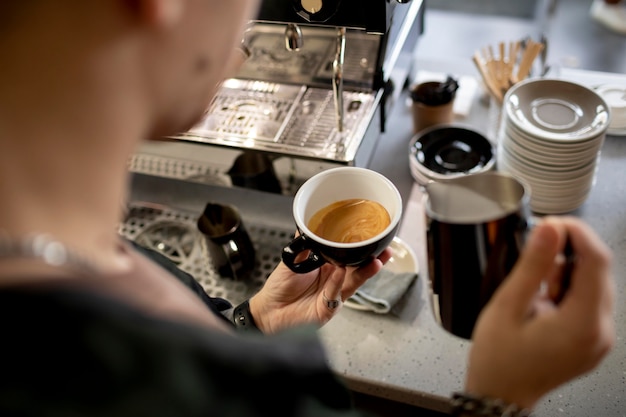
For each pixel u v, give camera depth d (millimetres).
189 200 1199
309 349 349
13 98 277
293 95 1097
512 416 430
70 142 292
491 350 439
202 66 345
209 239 977
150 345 289
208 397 298
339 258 696
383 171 1201
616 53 1929
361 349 922
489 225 489
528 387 438
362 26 783
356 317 964
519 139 1021
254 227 1129
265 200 1179
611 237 1048
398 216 716
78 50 282
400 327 944
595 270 419
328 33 1041
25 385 266
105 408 275
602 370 860
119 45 293
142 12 289
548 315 430
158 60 316
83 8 278
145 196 1217
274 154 999
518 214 493
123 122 310
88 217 305
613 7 2031
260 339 348
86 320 276
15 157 280
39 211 285
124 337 284
